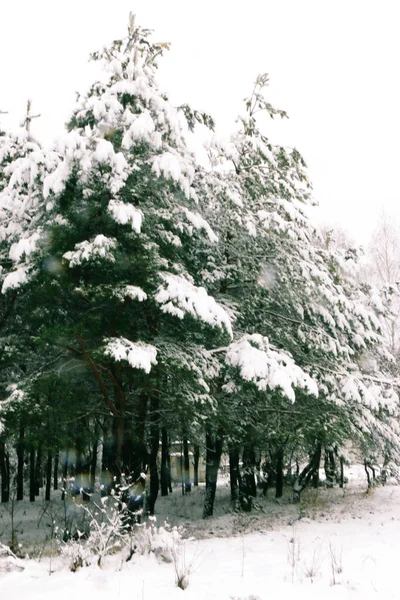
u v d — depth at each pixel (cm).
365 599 533
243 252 1312
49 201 930
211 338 1132
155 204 1085
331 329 1370
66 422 1012
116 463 1025
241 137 1254
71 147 834
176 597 526
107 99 930
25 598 512
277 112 1285
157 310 1048
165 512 1817
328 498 1852
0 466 2067
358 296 1720
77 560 649
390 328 2108
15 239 1064
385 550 829
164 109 975
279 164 1294
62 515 1402
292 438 1460
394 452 1569
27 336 1105
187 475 2616
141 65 1016
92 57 1051
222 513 1706
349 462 2047
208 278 1238
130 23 1020
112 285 923
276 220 1141
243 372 945
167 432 1695
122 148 969
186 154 1122
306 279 1234
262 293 1339
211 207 1199
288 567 684
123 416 1048
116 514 702
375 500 1723
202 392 1121
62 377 1008
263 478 1923
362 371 1645
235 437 1440
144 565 676
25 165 883
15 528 1244
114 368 1055
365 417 1402
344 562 725
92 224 995
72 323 964
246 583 593
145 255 942
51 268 916
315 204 1329
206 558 745
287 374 941
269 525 1229
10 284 888
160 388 1099
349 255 1802
